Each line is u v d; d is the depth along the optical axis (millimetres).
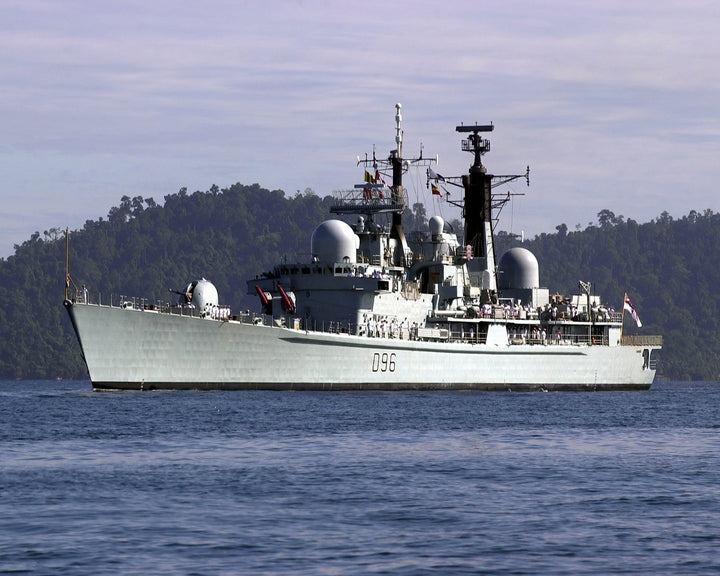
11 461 138750
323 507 110250
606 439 175000
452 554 92000
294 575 85250
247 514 106625
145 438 162875
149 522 102750
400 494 117562
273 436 167375
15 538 96312
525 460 145500
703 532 100625
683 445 168250
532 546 95000
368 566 88000
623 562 90062
